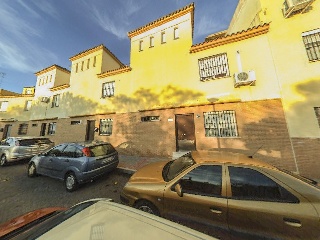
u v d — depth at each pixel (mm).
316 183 2902
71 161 5805
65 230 1555
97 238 1370
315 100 6633
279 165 6852
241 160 3186
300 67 7078
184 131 9367
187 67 9695
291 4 7074
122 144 11070
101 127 12555
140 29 11742
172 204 3076
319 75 6723
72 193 5383
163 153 9547
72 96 14812
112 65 15156
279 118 7145
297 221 2289
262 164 2955
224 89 8469
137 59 11648
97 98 13094
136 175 4094
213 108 8578
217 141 8211
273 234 2371
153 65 10898
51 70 18094
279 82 7383
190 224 2895
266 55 7836
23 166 9000
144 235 1378
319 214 2246
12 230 2158
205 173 3115
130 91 11516
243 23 10805
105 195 5180
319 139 6340
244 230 2533
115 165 6914
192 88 9312
